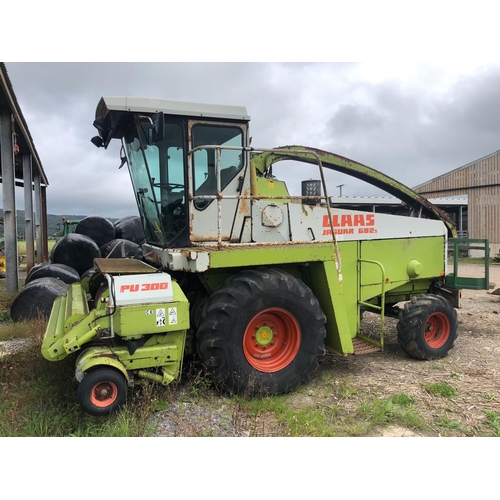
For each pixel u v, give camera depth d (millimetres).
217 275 4262
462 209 24094
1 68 7145
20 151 12445
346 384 4309
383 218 5363
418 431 3385
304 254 4117
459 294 5883
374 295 5332
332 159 5770
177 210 4223
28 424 3176
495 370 4766
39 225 16719
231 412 3574
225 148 3787
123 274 3766
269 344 4129
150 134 4008
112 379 3232
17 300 6473
